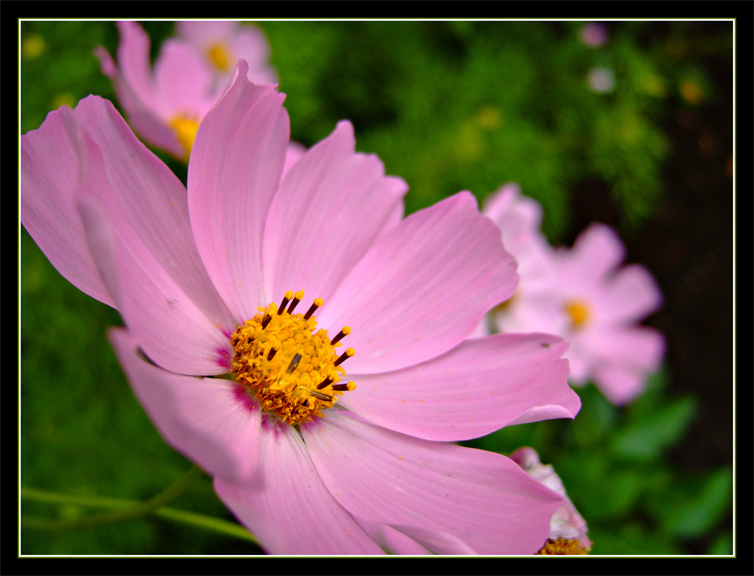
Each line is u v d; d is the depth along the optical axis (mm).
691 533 277
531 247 292
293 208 185
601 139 419
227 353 175
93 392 271
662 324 461
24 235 265
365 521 165
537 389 178
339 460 176
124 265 160
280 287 185
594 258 366
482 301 186
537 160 385
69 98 270
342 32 360
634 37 500
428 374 184
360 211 189
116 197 165
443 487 174
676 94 520
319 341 180
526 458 188
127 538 263
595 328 358
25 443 260
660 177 504
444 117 372
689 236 488
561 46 430
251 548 276
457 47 417
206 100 271
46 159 157
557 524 184
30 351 265
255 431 172
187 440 141
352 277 188
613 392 335
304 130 352
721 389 445
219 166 171
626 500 266
